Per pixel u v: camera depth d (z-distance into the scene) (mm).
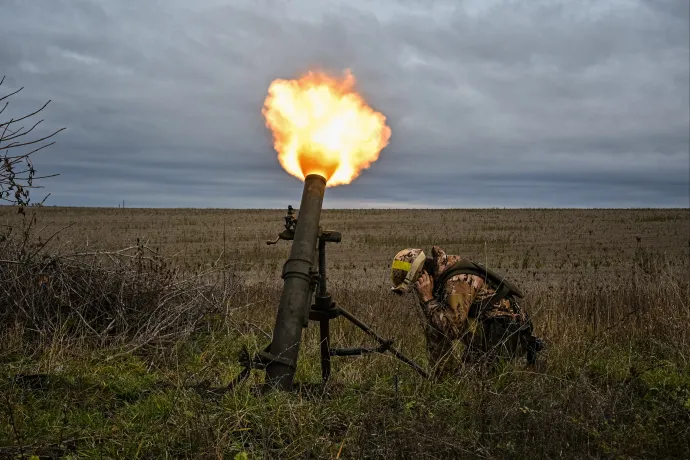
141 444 3754
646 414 4375
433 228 35562
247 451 3705
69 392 4633
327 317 4648
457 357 4867
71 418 4215
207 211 52625
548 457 3592
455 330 4762
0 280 6469
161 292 7066
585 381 4633
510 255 22484
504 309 4922
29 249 6875
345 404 4414
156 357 5875
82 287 6852
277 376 4312
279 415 4023
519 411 4094
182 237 30062
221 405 4180
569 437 3871
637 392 5062
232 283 8250
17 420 4043
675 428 4070
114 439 3881
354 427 3979
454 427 3947
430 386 4707
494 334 4824
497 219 41406
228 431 3805
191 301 7129
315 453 3705
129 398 4785
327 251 24516
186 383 4789
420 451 3586
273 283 11844
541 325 6621
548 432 3824
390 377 4898
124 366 5500
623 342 6625
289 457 3662
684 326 6504
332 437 4004
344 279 14891
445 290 4852
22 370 5145
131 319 6668
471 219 41656
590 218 40656
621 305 7996
